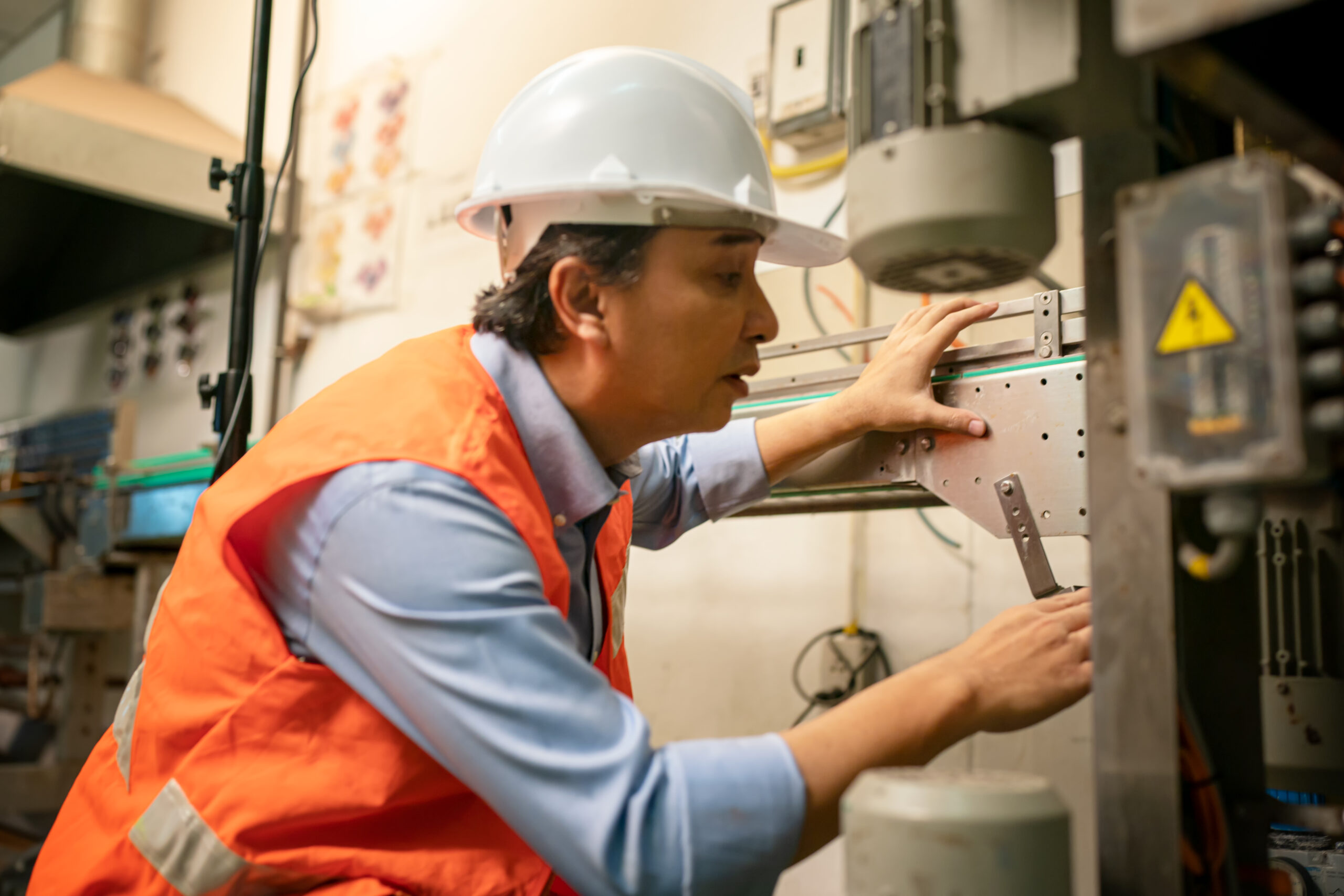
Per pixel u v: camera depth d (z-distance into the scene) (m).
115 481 2.61
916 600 1.70
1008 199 0.54
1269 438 0.44
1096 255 0.62
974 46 0.56
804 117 1.85
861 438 1.04
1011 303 0.92
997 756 1.55
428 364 0.78
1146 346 0.49
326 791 0.68
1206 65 0.47
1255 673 0.70
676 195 0.72
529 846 0.69
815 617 1.83
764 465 1.04
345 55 3.09
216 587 0.72
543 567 0.71
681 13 2.19
